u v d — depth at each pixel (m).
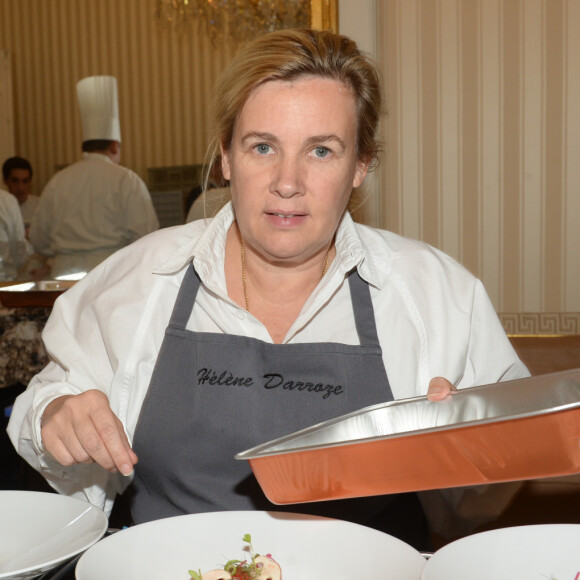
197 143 5.16
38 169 5.52
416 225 2.68
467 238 2.66
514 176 2.62
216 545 0.68
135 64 5.22
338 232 1.04
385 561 0.64
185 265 1.04
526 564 0.61
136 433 0.93
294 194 0.88
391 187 2.69
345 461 0.60
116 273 1.10
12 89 5.47
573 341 1.85
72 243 4.00
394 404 0.72
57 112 5.42
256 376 0.92
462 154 2.64
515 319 2.66
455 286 1.08
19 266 4.16
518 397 0.69
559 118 2.57
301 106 0.87
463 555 0.61
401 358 1.02
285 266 1.02
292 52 0.88
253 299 1.05
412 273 1.07
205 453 0.92
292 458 0.61
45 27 5.37
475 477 0.58
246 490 0.92
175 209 5.20
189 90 5.12
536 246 2.63
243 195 0.91
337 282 1.01
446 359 1.03
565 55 2.54
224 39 4.77
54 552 0.66
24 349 2.37
